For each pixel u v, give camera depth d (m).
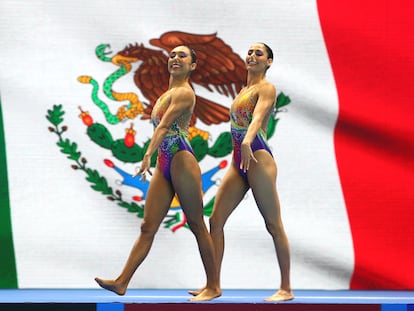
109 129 10.18
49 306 7.81
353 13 10.42
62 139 10.12
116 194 10.14
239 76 10.34
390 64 10.38
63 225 10.06
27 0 10.17
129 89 10.24
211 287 8.39
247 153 7.91
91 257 10.08
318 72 10.35
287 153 10.26
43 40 10.16
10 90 10.09
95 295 8.89
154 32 10.31
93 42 10.23
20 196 10.03
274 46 10.36
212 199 10.20
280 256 8.37
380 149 10.30
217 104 10.31
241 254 10.17
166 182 8.27
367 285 10.22
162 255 10.14
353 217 10.25
